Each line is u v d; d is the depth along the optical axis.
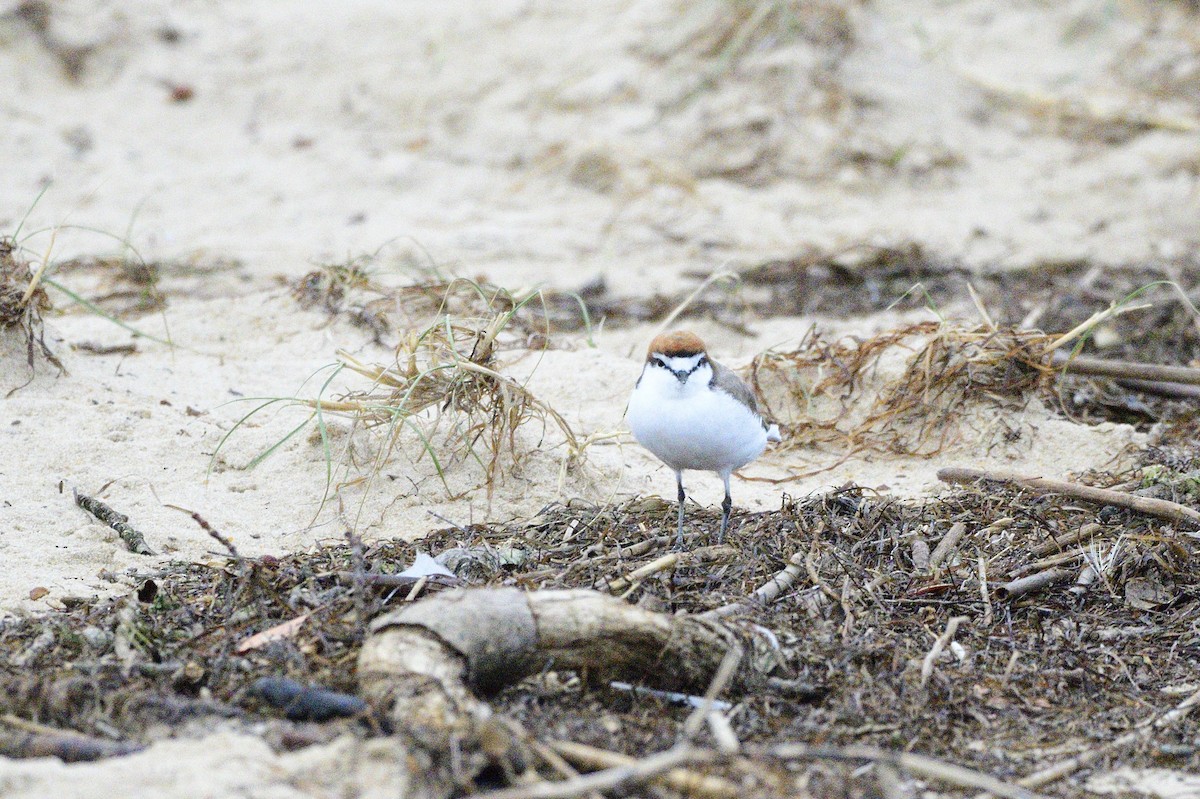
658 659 7.33
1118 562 9.27
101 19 21.70
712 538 9.66
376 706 6.65
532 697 7.32
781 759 6.62
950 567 9.27
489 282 15.13
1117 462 11.22
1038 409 11.97
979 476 10.58
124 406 11.27
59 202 18.16
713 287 16.22
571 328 14.70
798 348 12.89
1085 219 18.75
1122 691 7.96
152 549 9.25
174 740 6.60
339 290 13.91
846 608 8.50
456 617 6.96
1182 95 21.86
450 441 10.72
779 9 21.22
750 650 7.53
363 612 7.82
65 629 7.82
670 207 18.77
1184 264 17.03
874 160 19.83
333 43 22.00
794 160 19.75
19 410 10.84
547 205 19.00
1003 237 17.98
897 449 11.76
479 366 10.21
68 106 20.73
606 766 6.34
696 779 6.23
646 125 20.28
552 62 21.30
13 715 6.81
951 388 11.96
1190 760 7.20
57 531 9.32
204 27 22.34
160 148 20.06
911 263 16.84
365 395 10.63
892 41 21.88
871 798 6.46
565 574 8.68
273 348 13.09
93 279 15.36
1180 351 14.23
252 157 19.89
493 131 20.45
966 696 7.71
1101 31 23.17
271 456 10.64
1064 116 21.14
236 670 7.36
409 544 9.45
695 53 21.02
